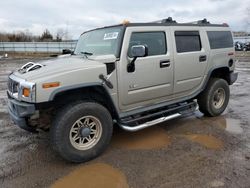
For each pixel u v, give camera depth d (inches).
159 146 159.6
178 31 180.9
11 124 204.4
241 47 1309.1
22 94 129.8
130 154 149.6
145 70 159.9
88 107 137.9
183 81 185.9
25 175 128.8
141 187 116.3
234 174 124.6
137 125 160.2
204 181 119.6
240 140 165.5
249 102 263.7
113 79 146.9
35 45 1499.8
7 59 1060.5
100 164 138.6
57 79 128.0
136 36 157.3
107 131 147.5
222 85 213.9
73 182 121.6
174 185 117.2
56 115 133.8
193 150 152.3
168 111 181.5
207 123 199.6
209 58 201.6
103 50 161.3
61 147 132.6
